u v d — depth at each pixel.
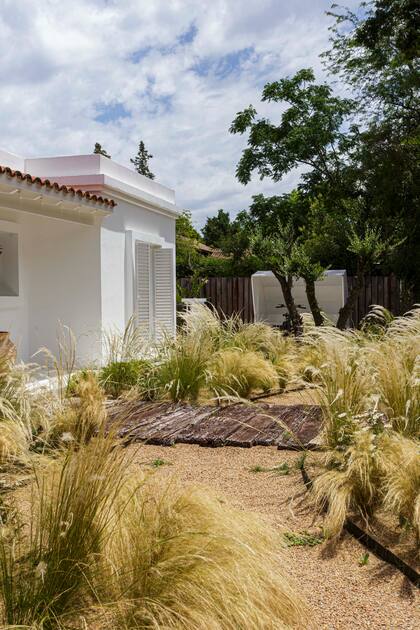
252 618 2.60
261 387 9.02
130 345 9.33
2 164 11.35
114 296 11.86
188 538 2.94
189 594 2.67
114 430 3.51
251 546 3.04
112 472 3.10
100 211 10.80
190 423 6.83
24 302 11.33
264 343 10.87
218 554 2.87
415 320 7.14
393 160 18.34
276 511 4.34
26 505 3.77
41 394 5.88
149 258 13.68
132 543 3.01
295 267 13.34
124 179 12.74
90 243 11.23
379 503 4.25
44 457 4.22
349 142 20.86
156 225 14.01
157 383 8.46
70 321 11.33
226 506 3.58
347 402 5.24
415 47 16.83
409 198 18.53
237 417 7.27
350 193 20.81
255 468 5.27
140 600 2.67
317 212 23.64
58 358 11.30
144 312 13.27
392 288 18.34
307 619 2.90
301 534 3.95
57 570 2.69
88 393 6.01
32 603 2.59
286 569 3.30
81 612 2.67
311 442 5.69
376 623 2.91
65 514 2.87
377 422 4.91
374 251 13.63
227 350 9.34
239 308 19.84
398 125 19.42
